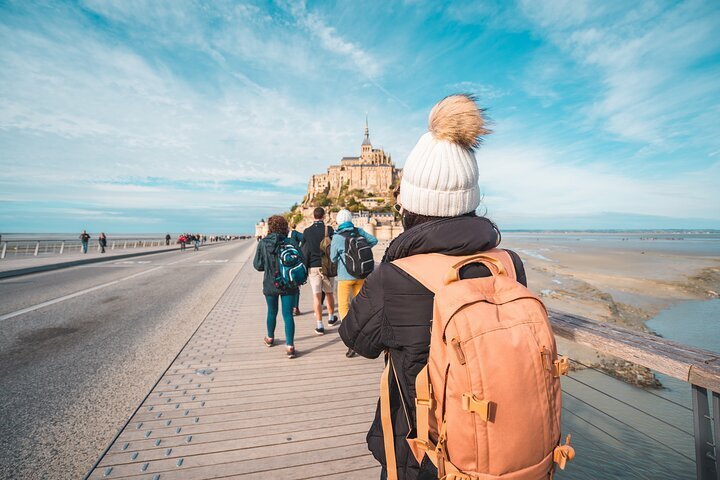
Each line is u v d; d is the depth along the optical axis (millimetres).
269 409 3254
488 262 1132
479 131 1235
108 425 2980
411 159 1317
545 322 998
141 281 12305
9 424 2975
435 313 1021
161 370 4180
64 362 4445
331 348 4980
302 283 4520
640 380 6000
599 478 3260
